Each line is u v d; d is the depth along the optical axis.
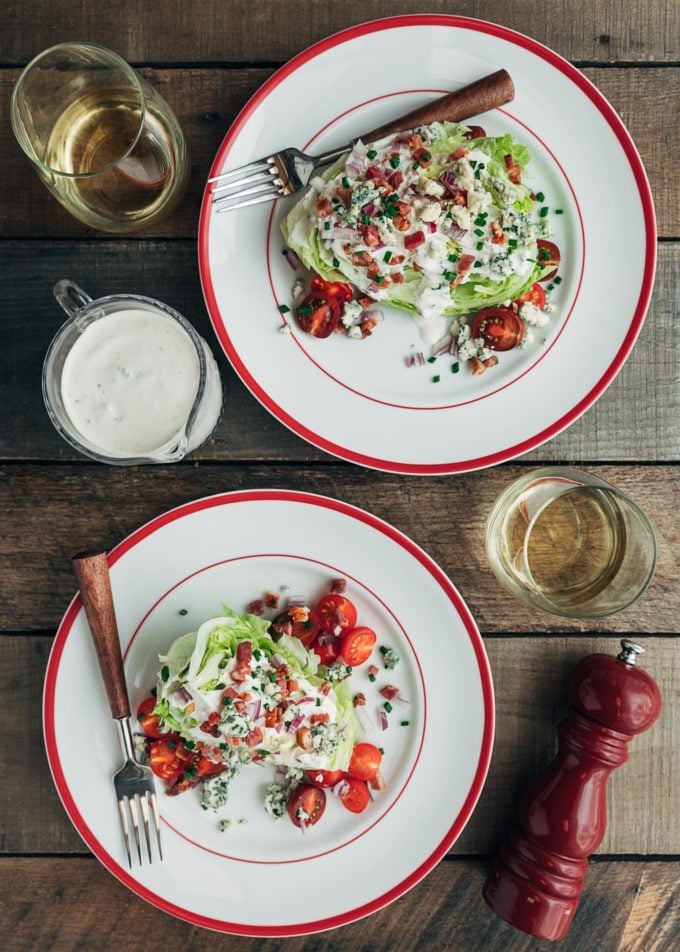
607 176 0.75
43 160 0.75
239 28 0.76
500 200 0.73
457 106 0.73
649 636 0.78
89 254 0.77
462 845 0.78
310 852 0.76
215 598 0.75
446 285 0.73
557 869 0.74
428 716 0.76
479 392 0.76
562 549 0.78
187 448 0.73
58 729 0.75
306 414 0.75
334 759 0.73
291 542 0.75
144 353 0.72
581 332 0.76
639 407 0.78
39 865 0.78
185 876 0.75
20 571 0.77
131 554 0.74
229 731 0.71
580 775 0.74
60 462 0.77
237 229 0.74
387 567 0.75
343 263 0.74
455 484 0.78
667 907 0.79
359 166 0.72
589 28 0.77
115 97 0.73
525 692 0.78
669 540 0.78
